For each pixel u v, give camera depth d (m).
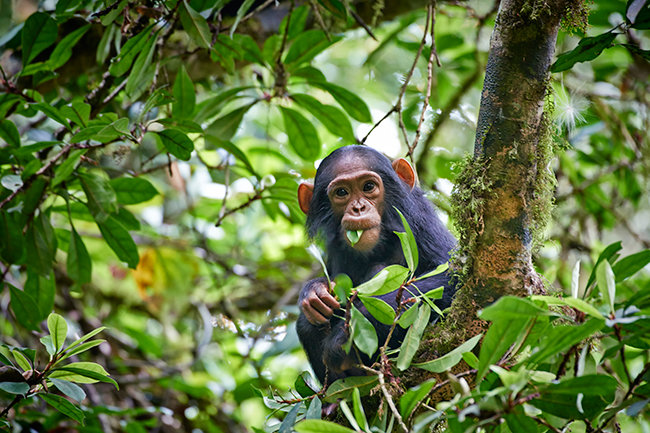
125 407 9.75
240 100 11.86
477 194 5.38
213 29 7.48
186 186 11.89
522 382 3.87
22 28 7.35
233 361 10.97
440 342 5.40
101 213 7.07
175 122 7.02
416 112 11.08
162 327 12.04
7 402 7.90
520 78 5.32
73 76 9.19
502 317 3.94
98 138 6.19
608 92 11.09
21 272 9.23
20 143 7.22
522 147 5.32
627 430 8.08
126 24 6.71
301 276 11.48
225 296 11.08
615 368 4.95
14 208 7.21
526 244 5.36
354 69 13.17
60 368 5.23
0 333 10.01
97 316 11.37
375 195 7.51
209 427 10.23
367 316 6.56
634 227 12.21
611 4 9.82
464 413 3.86
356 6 9.29
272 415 5.66
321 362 7.43
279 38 7.98
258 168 12.11
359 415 4.15
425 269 7.60
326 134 12.62
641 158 10.31
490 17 9.88
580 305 4.00
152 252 11.20
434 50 6.71
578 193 10.37
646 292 4.15
